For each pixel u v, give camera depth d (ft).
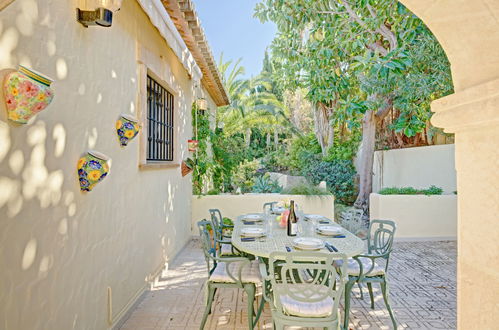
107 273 8.96
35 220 5.90
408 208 20.76
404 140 32.96
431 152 26.14
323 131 35.99
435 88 21.91
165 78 14.71
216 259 9.61
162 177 14.62
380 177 33.06
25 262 5.63
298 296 7.92
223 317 10.61
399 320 10.41
